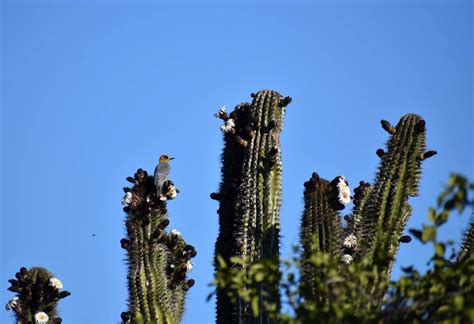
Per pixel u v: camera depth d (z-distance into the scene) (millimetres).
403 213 37375
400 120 39125
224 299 39625
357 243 36938
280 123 40594
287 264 29094
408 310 28391
